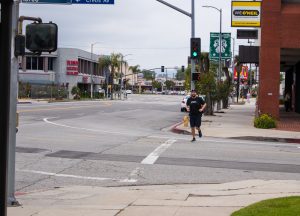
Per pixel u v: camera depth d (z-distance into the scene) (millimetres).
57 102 68688
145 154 15938
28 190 10508
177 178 12023
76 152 16000
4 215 4383
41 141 18656
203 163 14312
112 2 12000
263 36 29438
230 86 57250
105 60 105688
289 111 49125
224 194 9711
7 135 4418
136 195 9719
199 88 41188
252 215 7125
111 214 7883
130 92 169875
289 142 22359
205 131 25641
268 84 29594
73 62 89750
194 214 7805
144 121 34344
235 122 32844
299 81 44812
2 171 4387
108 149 16969
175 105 66812
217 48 44781
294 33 29219
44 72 86125
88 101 78500
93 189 10602
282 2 29766
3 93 4387
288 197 8625
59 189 10594
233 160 15094
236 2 30906
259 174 12695
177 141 20391
